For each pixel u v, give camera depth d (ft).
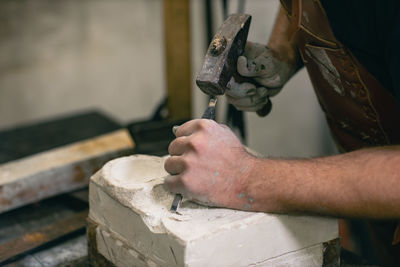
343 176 2.80
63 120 7.23
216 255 2.87
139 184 3.23
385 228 4.28
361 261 3.91
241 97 3.87
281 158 3.08
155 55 9.29
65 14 8.33
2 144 6.35
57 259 3.91
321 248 3.26
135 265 3.20
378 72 3.22
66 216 4.61
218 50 3.26
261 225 2.96
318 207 2.85
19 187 4.46
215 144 2.99
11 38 8.04
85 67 8.79
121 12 8.76
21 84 8.36
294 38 3.92
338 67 3.40
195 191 2.95
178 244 2.78
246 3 8.82
